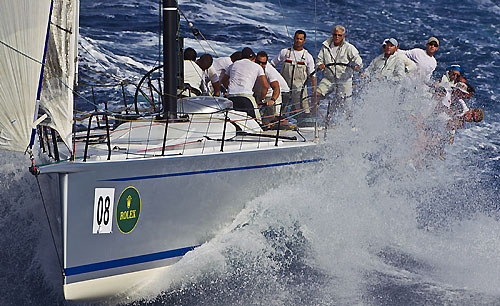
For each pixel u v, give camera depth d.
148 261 4.66
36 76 3.83
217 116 5.59
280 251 5.51
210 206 5.01
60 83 4.11
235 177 5.14
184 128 5.26
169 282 4.87
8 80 3.79
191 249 4.96
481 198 7.23
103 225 4.30
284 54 7.44
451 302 5.02
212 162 4.92
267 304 4.89
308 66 7.37
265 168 5.38
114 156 4.48
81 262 4.25
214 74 7.13
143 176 4.48
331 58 7.34
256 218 5.38
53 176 4.34
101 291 4.45
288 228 5.59
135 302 4.83
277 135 5.58
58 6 4.05
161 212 4.67
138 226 4.54
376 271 5.57
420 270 5.64
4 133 3.88
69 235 4.15
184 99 5.66
